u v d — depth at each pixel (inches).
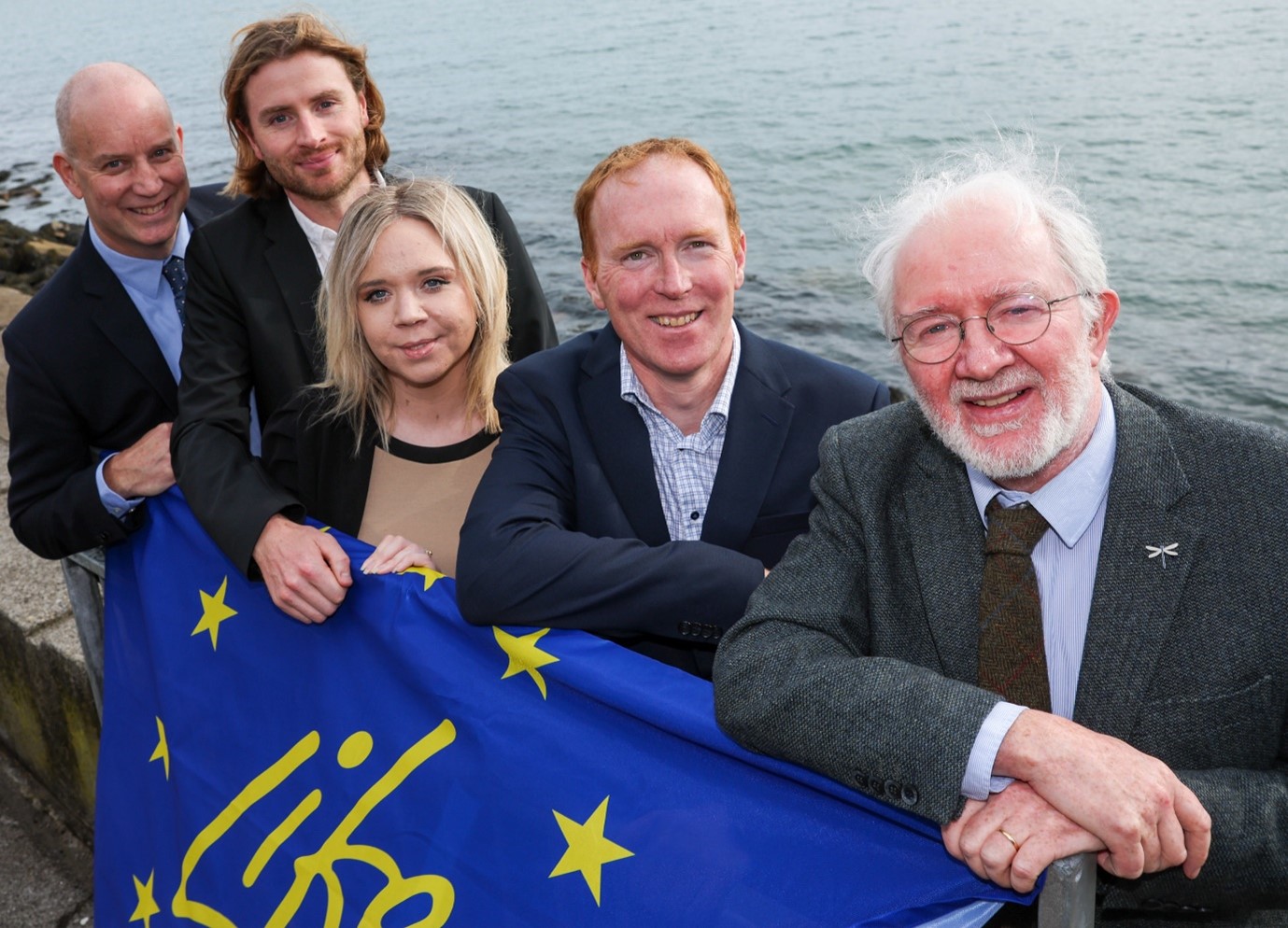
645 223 87.4
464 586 85.1
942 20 1261.1
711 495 93.8
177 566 106.9
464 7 1942.7
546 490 94.0
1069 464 69.2
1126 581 66.3
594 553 83.5
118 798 111.3
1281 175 624.1
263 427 121.9
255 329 120.0
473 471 107.3
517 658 82.0
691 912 66.2
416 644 87.4
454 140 899.4
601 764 74.5
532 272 138.3
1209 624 65.2
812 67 1077.8
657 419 95.3
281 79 120.7
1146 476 67.0
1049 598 69.5
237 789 96.0
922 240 68.9
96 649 126.0
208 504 101.3
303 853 88.9
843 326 466.6
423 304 101.0
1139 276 494.0
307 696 93.3
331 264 103.7
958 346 67.6
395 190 103.8
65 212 842.8
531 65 1259.2
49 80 1749.5
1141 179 637.9
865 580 76.3
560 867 72.6
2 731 161.3
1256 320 442.6
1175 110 786.8
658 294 88.4
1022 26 1175.0
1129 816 55.1
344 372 105.8
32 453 126.6
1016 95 886.4
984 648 70.1
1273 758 66.5
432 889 78.8
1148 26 1095.0
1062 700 68.9
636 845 70.2
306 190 123.6
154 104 127.3
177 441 109.7
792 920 63.2
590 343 100.7
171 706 103.1
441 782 81.5
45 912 136.7
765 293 506.3
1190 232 547.5
